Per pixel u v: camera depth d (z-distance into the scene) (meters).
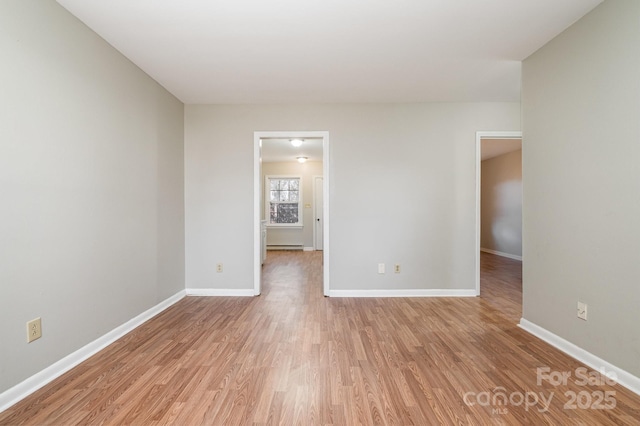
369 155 3.72
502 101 3.69
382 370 1.98
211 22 2.12
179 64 2.73
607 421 1.49
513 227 6.58
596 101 1.96
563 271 2.23
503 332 2.60
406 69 2.85
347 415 1.54
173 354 2.20
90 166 2.19
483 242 7.76
